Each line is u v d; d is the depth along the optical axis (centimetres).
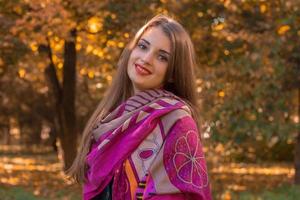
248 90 935
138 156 222
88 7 1030
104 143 228
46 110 2752
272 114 945
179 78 242
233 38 1052
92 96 2238
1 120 3191
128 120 227
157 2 1034
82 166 243
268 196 875
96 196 231
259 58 938
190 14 1071
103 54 1173
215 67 986
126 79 256
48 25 1009
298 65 1043
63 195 1081
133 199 220
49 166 2072
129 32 1027
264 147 2097
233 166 1842
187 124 223
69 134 1387
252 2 1067
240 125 907
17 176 1606
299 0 986
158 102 229
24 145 3894
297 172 1228
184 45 240
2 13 1107
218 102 908
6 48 1123
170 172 217
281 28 988
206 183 221
